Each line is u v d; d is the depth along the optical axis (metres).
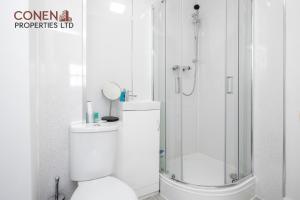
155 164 1.66
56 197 1.21
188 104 2.33
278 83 1.48
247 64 1.73
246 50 1.74
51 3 1.27
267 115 1.57
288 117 1.43
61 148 1.34
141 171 1.58
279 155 1.48
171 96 2.09
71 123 1.36
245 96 1.75
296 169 1.39
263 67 1.60
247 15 1.72
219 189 1.45
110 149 1.31
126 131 1.48
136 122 1.53
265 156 1.59
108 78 1.69
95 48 1.61
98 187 1.11
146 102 1.59
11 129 0.98
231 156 1.94
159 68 1.98
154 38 1.94
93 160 1.25
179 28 2.17
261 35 1.61
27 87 0.99
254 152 1.68
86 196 1.00
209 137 2.30
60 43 1.31
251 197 1.63
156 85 1.95
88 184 1.15
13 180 0.99
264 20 1.58
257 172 1.66
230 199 1.46
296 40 1.37
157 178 1.68
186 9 2.28
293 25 1.38
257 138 1.66
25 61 0.99
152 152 1.63
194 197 1.46
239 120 1.79
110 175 1.33
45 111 1.27
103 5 1.64
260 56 1.62
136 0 1.85
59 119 1.32
